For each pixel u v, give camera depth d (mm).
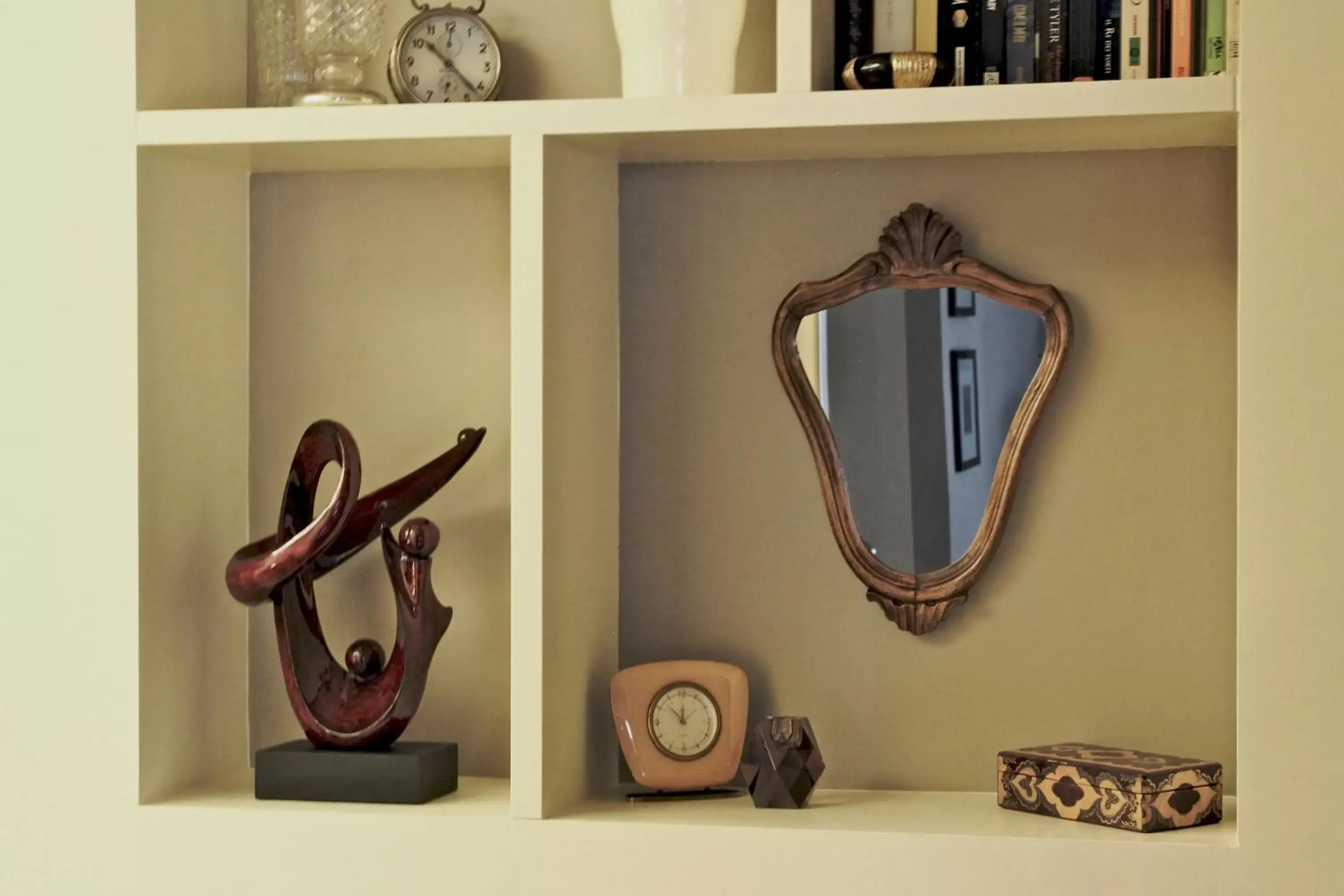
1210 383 1632
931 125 1455
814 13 1492
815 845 1445
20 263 1572
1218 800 1478
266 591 1587
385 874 1514
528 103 1499
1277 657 1346
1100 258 1647
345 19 1635
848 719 1702
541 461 1485
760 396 1724
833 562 1707
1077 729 1658
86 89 1562
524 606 1488
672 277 1738
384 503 1636
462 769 1770
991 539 1646
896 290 1677
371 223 1792
